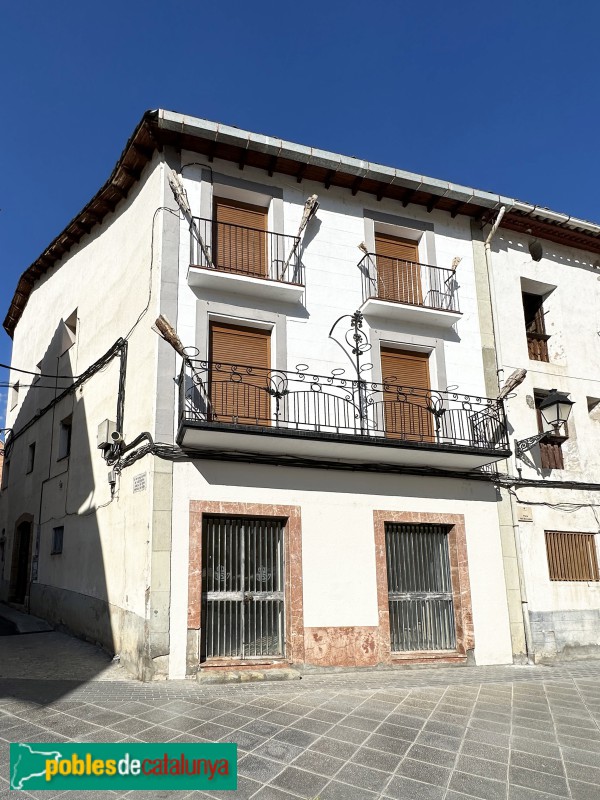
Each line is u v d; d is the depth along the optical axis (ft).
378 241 35.53
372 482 29.94
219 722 18.20
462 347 34.99
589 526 34.99
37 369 49.83
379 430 29.25
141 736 16.76
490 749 16.61
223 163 31.76
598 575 34.58
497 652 30.30
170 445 26.17
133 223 33.27
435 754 16.08
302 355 30.78
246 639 26.13
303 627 26.58
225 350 29.66
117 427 30.89
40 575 42.22
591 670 29.32
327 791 13.64
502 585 31.45
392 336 33.30
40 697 20.43
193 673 24.08
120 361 31.96
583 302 40.52
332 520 28.50
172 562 24.86
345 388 30.04
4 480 56.59
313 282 32.19
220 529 26.94
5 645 30.78
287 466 28.19
